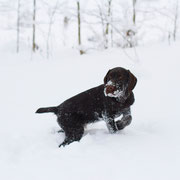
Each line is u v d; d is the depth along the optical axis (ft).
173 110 18.20
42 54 32.50
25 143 14.71
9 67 28.99
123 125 15.56
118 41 31.58
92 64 27.30
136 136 14.84
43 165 12.09
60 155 12.99
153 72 24.08
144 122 17.15
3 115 19.13
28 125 17.48
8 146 14.32
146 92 21.20
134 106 19.43
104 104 15.42
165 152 12.69
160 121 16.98
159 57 26.61
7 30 39.55
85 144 13.88
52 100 21.29
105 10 31.78
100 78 24.36
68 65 27.96
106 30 31.73
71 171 11.43
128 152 12.86
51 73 26.48
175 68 24.12
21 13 33.71
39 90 23.18
